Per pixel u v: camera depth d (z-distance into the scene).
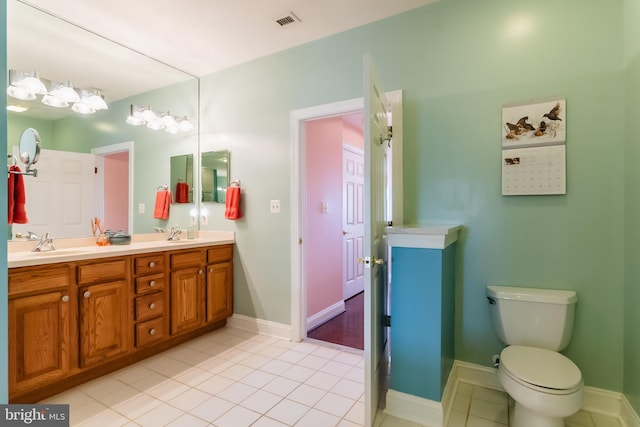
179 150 3.16
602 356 1.74
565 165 1.81
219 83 3.15
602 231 1.74
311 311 3.16
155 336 2.37
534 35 1.88
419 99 2.20
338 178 3.74
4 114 1.06
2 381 1.07
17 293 1.67
